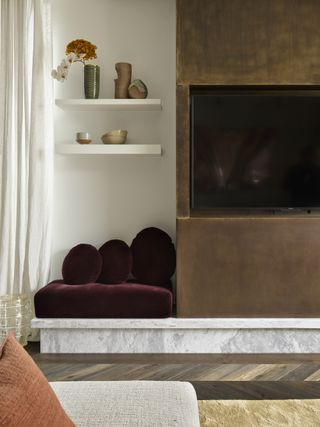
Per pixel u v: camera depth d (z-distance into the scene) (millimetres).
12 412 797
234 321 2912
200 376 2553
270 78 2969
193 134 3090
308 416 1966
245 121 3090
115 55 3527
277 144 3100
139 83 3334
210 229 2992
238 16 2967
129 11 3523
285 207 3129
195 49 2977
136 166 3572
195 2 2971
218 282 2994
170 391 1321
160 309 2943
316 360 2805
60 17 3512
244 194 3125
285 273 2986
